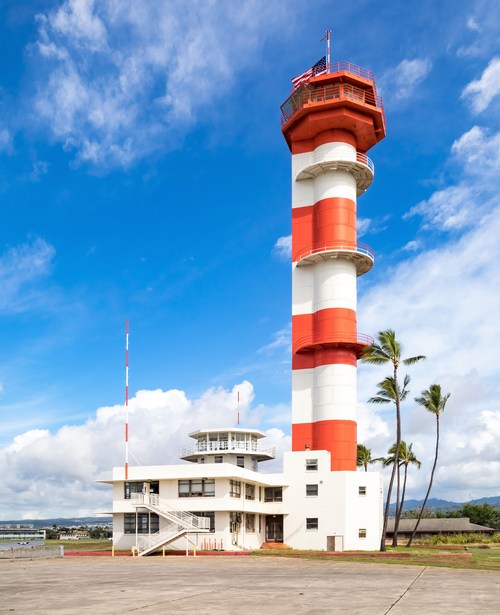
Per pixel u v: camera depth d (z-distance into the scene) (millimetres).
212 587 27125
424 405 72125
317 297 72125
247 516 65562
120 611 19422
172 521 58562
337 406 68625
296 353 72250
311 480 66688
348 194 73938
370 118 74750
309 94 74938
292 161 77250
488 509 139625
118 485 64312
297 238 75000
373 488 66312
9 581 30734
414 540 94250
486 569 39562
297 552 57219
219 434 73312
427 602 21844
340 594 24344
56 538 183750
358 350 71125
